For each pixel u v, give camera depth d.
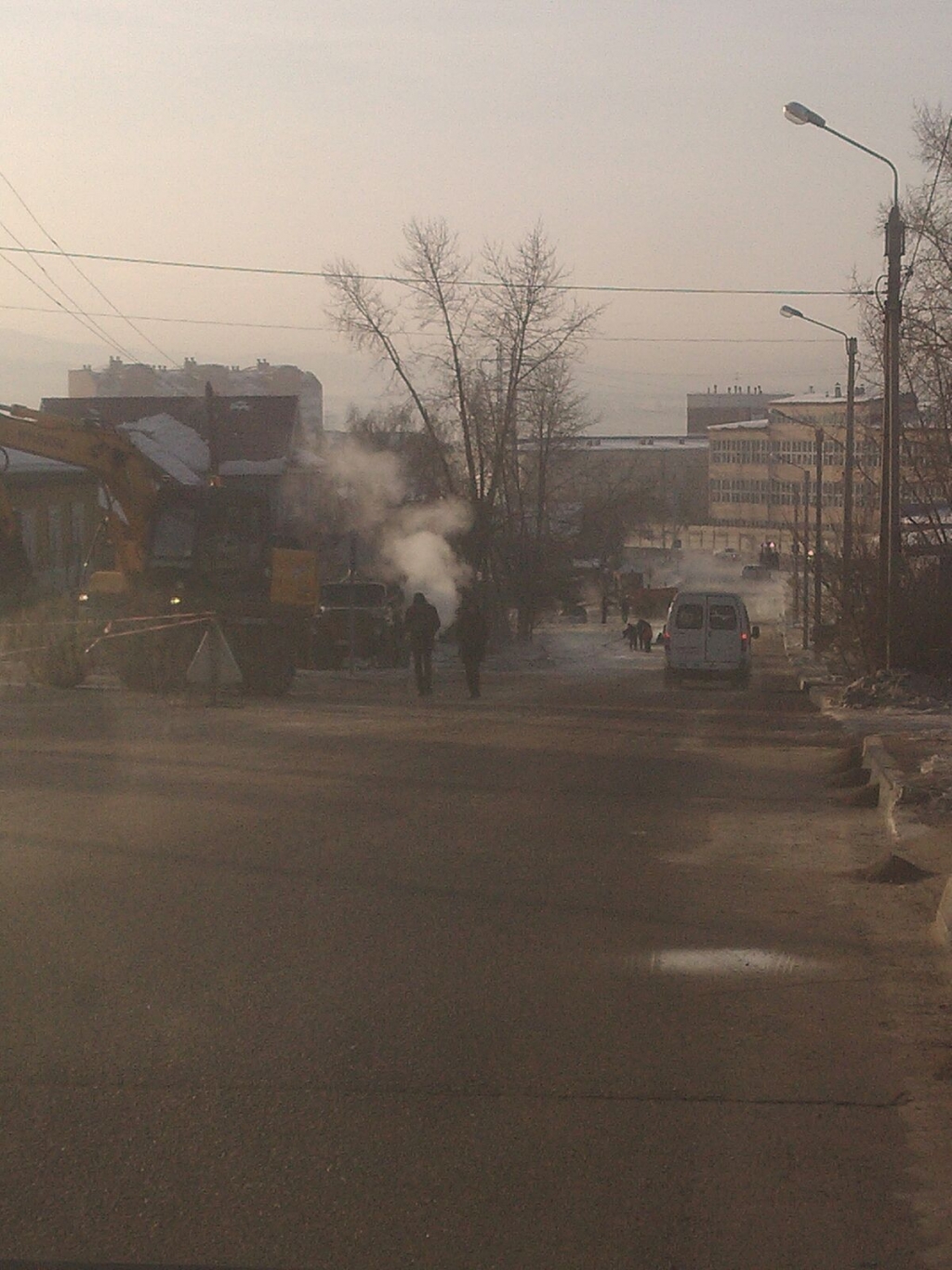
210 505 25.89
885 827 11.26
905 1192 4.45
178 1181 4.45
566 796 12.70
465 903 8.31
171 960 6.92
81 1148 4.67
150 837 10.09
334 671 37.41
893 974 6.94
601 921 7.94
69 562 49.06
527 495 54.22
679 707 25.72
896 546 27.03
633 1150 4.75
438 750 16.11
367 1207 4.29
